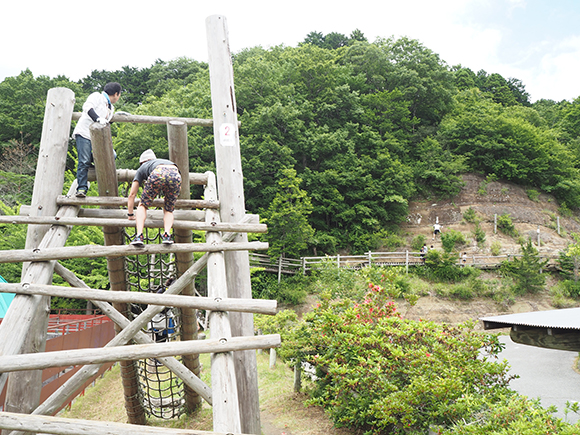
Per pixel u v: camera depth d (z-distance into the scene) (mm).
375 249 30109
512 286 24938
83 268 15898
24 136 36562
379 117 36938
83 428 2398
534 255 25703
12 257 3447
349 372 5512
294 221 25672
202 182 5715
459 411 4414
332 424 5973
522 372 11969
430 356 5191
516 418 3680
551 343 4148
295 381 7707
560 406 8430
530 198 36375
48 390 6949
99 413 6988
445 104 43406
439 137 39562
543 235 32250
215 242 4023
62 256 3527
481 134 38688
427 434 4723
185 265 5395
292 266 26078
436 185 35719
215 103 5246
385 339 5863
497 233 31938
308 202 26141
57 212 4273
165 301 3295
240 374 4707
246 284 4879
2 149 34812
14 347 2949
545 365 12812
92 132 4117
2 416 2377
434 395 4707
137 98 49375
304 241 26547
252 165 28172
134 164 25812
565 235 33031
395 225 33031
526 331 4398
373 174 33750
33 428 2369
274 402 7227
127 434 2400
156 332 6125
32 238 4090
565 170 38781
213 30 5406
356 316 6543
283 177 29141
